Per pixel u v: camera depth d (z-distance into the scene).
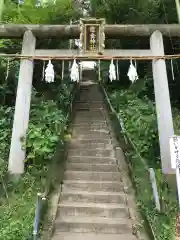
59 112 10.20
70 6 12.81
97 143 9.94
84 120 12.45
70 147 9.69
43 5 12.38
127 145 8.66
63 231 5.90
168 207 6.49
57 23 12.20
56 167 7.50
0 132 9.46
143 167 7.27
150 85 12.29
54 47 12.26
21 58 9.16
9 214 6.25
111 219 6.23
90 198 6.95
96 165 8.41
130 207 6.62
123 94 12.48
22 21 11.94
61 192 7.12
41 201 5.87
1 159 8.45
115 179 7.88
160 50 9.20
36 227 5.16
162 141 8.40
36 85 13.03
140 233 5.77
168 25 9.48
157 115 8.74
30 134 8.54
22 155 8.37
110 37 9.67
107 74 15.46
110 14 12.61
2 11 11.12
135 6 12.12
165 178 7.76
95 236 5.72
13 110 10.39
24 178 7.80
